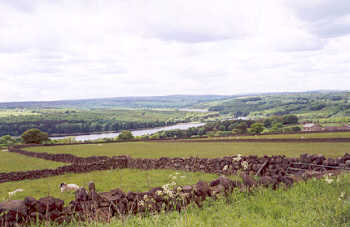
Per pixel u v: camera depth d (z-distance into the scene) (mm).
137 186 16906
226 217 6430
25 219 6414
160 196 8047
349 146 37062
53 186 19453
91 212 7039
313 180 9531
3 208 6254
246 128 151375
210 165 20891
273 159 15766
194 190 8242
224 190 8469
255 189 8672
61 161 43531
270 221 5922
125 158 30375
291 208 6816
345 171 11281
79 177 23891
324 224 5496
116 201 7613
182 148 54312
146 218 6844
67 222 6812
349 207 6219
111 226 6316
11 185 22312
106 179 21188
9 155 59406
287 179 9414
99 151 57938
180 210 7711
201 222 6105
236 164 18047
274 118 186125
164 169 25203
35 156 51844
